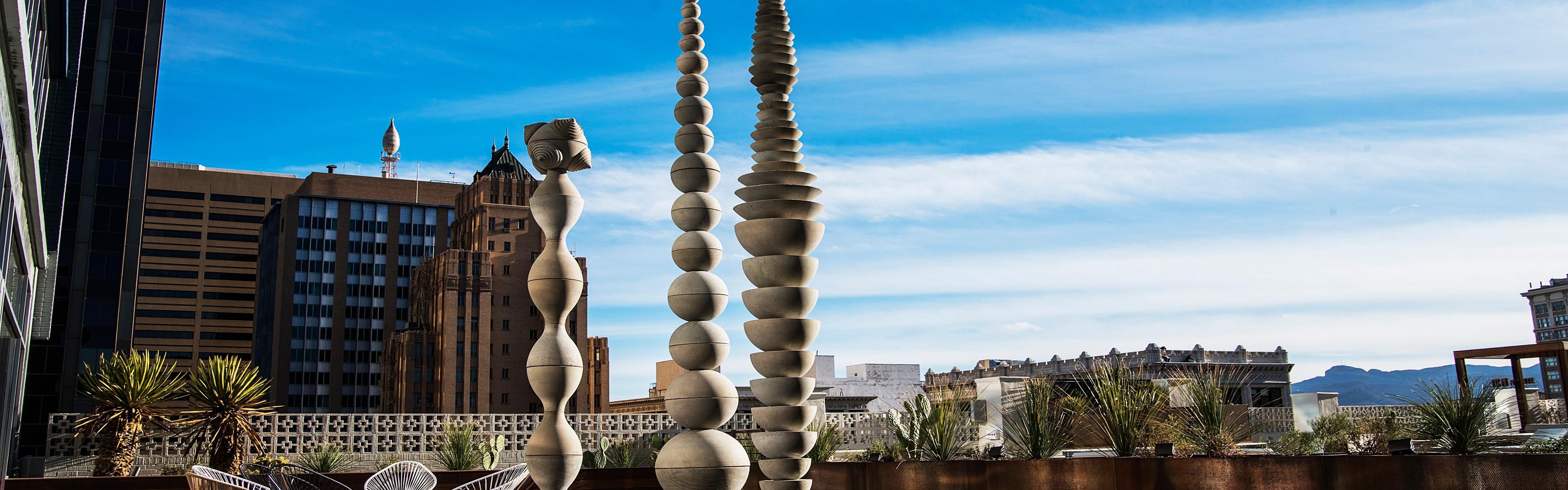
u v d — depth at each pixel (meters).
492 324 112.75
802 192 11.82
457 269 112.19
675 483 10.92
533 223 117.50
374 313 131.88
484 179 117.69
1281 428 23.88
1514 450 12.42
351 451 30.42
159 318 144.38
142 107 63.06
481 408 109.50
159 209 147.38
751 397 66.00
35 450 54.84
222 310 148.00
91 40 62.59
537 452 10.66
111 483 17.05
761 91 12.30
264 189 153.62
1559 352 21.52
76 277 58.25
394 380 113.94
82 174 60.16
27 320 34.09
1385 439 13.83
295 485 12.66
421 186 138.62
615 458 27.83
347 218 133.38
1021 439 15.36
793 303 11.46
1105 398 14.68
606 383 114.00
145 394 25.69
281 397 124.81
